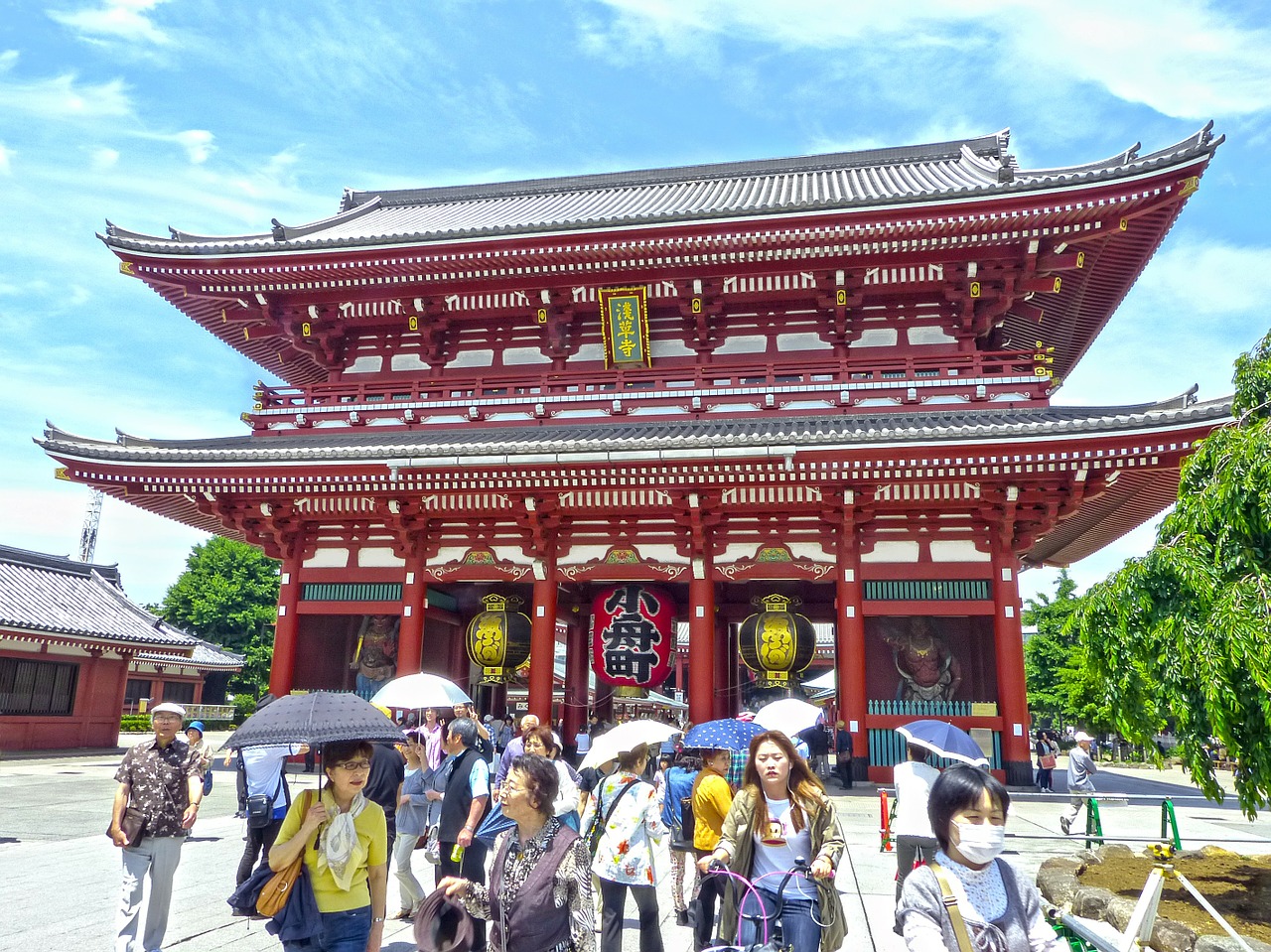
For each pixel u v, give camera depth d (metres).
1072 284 26.30
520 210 36.34
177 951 8.65
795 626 22.75
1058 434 19.67
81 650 37.66
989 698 22.94
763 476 21.56
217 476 23.44
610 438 22.55
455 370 27.78
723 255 24.17
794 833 6.37
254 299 27.48
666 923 10.36
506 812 5.46
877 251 23.70
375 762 9.38
